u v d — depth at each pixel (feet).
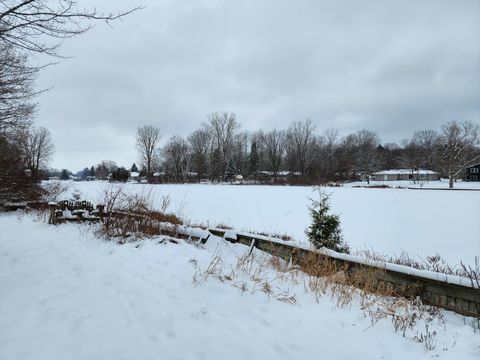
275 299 15.66
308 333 12.33
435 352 11.55
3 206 49.26
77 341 10.47
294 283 18.58
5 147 44.29
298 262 23.03
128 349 10.18
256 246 27.40
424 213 64.44
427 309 15.81
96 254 22.17
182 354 10.11
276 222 56.13
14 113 20.27
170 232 30.32
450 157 187.11
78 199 51.39
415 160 247.50
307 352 10.90
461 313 15.15
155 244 25.34
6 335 10.59
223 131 239.30
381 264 18.80
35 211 46.03
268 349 10.87
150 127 245.04
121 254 22.22
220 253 25.09
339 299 15.96
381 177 240.12
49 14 13.75
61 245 24.72
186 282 16.83
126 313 12.70
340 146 290.35
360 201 81.46
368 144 264.93
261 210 68.18
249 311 13.88
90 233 29.17
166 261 20.74
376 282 18.69
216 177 224.53
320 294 16.79
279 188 121.90
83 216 35.81
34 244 25.00
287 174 219.82
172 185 139.95
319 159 267.39
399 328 13.62
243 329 12.15
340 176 234.79
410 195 94.12
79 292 14.73
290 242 24.93
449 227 51.62
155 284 16.28
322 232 27.02
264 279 18.74
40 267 18.66
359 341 12.09
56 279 16.51
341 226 52.95
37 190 56.59
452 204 75.15
